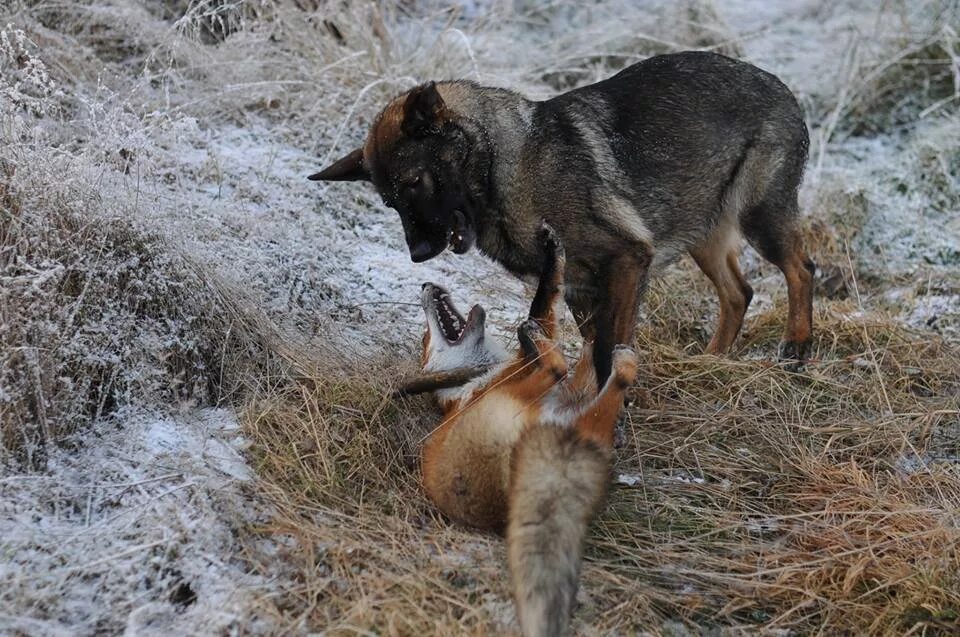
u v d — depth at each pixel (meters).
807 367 9.23
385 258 10.16
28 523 6.25
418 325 9.27
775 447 7.91
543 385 6.98
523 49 14.06
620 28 14.71
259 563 6.14
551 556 5.62
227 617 5.69
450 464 6.79
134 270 7.81
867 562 6.41
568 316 9.80
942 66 14.19
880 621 6.05
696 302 10.60
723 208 9.33
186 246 8.19
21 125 7.57
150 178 8.99
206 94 11.26
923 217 12.00
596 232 8.27
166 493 6.55
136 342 7.61
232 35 11.77
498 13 14.16
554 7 15.72
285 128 11.41
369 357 8.49
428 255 8.41
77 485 6.65
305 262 9.41
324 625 5.75
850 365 9.27
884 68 13.93
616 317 8.41
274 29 12.28
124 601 5.82
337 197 10.76
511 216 8.33
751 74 9.23
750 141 9.16
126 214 7.84
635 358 6.93
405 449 7.64
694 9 15.00
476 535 6.66
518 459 6.18
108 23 11.52
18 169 7.32
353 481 7.12
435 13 13.23
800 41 15.18
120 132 9.25
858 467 7.68
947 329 9.99
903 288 10.80
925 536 6.64
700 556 6.62
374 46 12.43
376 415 7.64
